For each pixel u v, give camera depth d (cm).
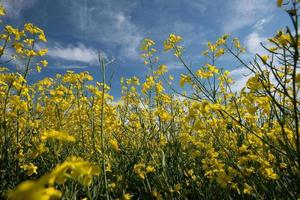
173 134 470
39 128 491
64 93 514
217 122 353
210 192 376
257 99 317
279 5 190
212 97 373
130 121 556
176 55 482
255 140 343
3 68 504
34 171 335
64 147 454
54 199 117
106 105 489
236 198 377
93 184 352
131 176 429
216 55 468
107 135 506
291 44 196
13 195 100
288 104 373
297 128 193
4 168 397
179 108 571
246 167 329
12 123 466
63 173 123
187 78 367
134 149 493
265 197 325
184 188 401
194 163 455
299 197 249
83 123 506
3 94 465
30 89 598
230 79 474
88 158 422
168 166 429
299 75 202
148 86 545
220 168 356
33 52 466
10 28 447
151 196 377
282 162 337
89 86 439
